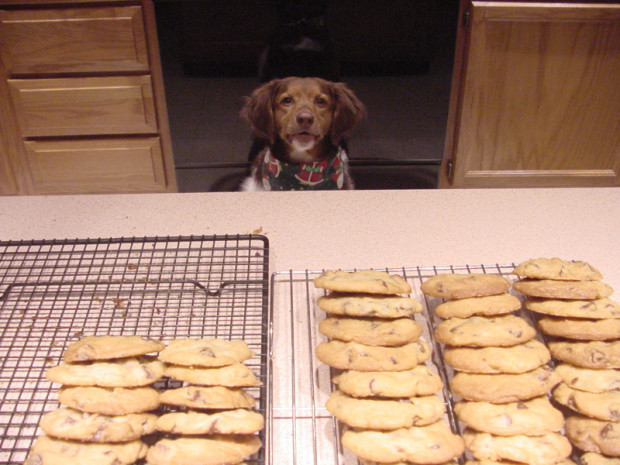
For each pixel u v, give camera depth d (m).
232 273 1.22
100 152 2.23
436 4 1.91
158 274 1.21
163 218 1.42
